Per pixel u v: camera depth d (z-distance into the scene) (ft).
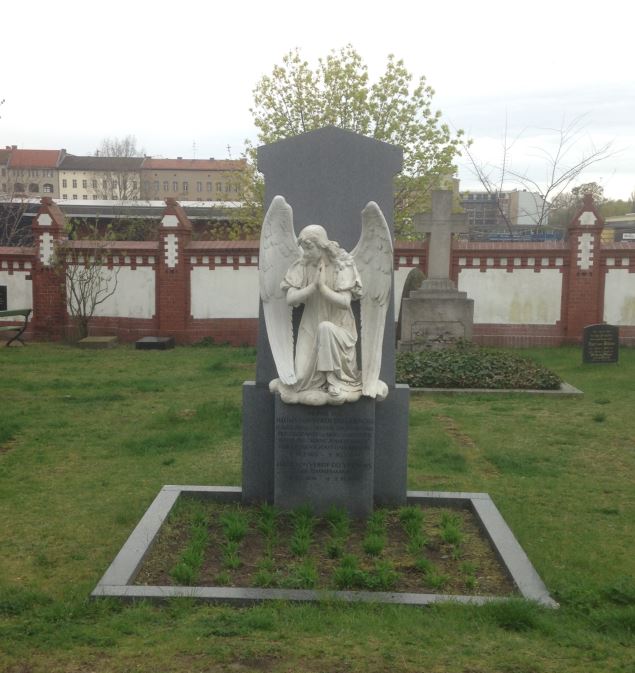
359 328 22.26
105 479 26.30
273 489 22.72
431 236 54.70
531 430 34.09
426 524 21.33
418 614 15.72
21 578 18.17
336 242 21.80
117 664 13.73
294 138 22.52
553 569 18.99
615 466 28.89
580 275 64.13
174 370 50.42
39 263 66.49
